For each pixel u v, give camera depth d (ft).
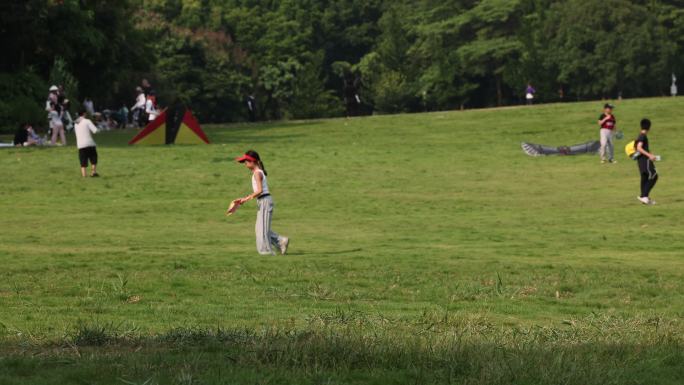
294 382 48.73
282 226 140.26
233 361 52.80
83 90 383.45
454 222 144.46
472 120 331.98
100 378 48.96
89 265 99.14
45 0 328.29
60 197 172.14
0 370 50.49
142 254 107.86
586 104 366.63
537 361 52.16
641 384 50.39
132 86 469.98
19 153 228.22
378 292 85.97
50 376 49.32
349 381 49.65
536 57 642.63
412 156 239.30
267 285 89.15
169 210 157.58
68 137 286.46
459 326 67.82
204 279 91.50
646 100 369.30
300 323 69.05
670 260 106.42
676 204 161.99
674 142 267.59
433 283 90.53
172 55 630.74
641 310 78.74
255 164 109.09
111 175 198.39
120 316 72.23
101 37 355.77
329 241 123.54
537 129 302.66
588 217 148.87
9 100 320.50
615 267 100.37
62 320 69.36
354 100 437.99
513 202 168.66
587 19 640.99
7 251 109.70
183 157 228.43
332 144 266.36
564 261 104.94
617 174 205.26
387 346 55.36
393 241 123.75
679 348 59.21
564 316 75.31
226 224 142.00
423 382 49.44
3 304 77.46
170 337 60.95
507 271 97.40
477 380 49.21
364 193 179.93
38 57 356.59
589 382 49.19
